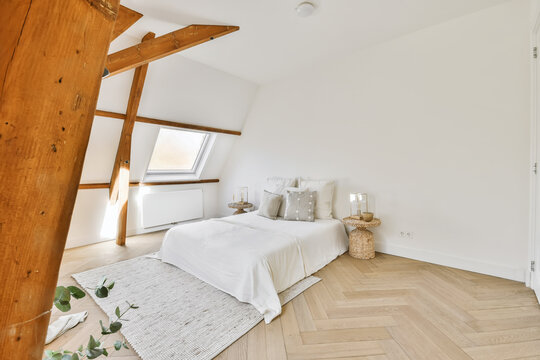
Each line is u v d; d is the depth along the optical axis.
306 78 3.75
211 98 3.99
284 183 3.81
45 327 0.43
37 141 0.37
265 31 2.67
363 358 1.39
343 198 3.40
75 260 2.92
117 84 3.03
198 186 4.92
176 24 2.51
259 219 3.34
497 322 1.68
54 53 0.37
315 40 2.88
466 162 2.49
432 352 1.43
